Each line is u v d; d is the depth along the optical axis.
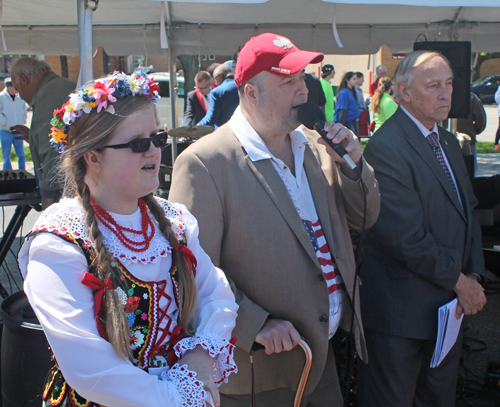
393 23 4.99
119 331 1.04
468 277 2.19
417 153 2.12
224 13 4.63
